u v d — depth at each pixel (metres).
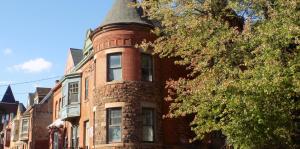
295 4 14.56
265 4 16.98
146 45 22.08
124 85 27.86
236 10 17.97
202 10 20.56
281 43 14.54
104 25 28.98
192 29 18.48
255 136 15.38
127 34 28.61
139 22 28.78
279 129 14.93
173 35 20.42
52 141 40.84
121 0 30.30
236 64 17.30
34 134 46.59
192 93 18.69
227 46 17.34
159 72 29.36
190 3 20.31
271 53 14.43
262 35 14.91
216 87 16.16
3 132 76.12
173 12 20.45
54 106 46.56
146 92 28.19
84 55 37.59
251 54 16.64
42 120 47.31
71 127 37.50
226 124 17.02
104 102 28.08
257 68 14.86
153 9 21.05
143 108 28.00
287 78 14.11
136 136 27.00
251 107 14.66
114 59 28.69
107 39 28.95
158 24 30.02
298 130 16.00
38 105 47.53
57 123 40.31
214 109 17.08
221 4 20.14
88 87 34.16
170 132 28.86
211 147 27.39
